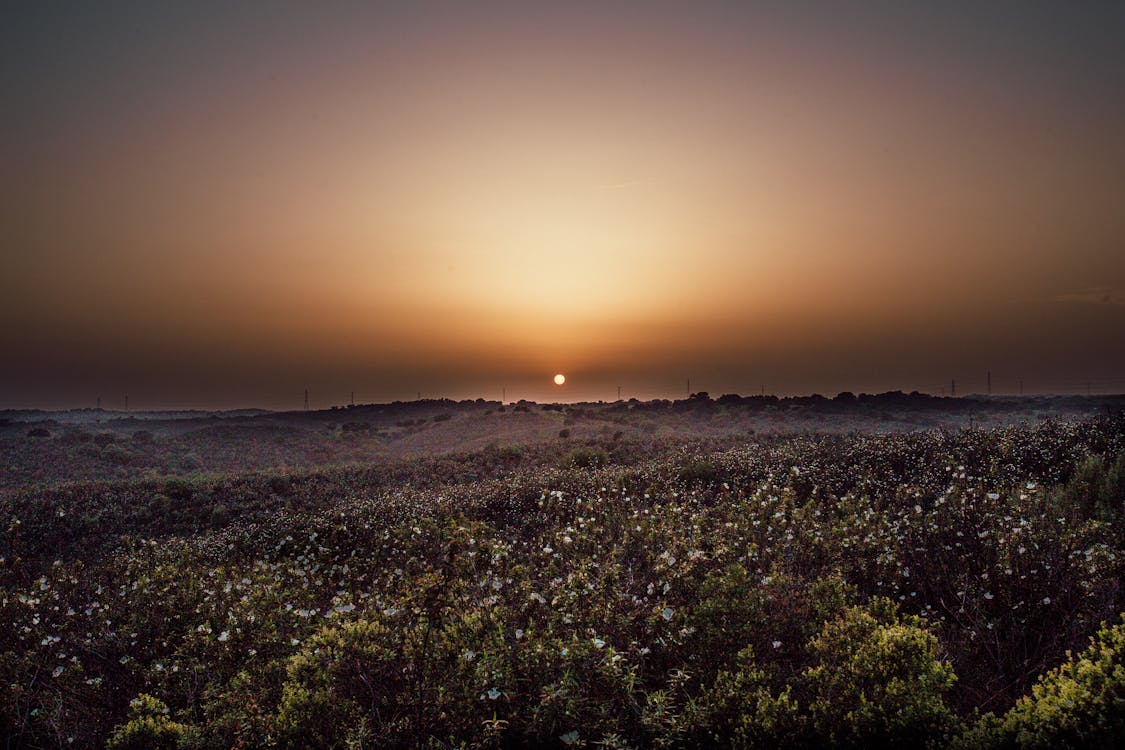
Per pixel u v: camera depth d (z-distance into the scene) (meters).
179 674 5.84
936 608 5.77
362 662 4.91
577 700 4.11
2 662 6.05
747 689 4.18
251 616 6.57
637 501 11.38
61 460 42.69
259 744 4.43
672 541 6.98
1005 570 5.54
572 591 5.54
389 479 24.70
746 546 7.09
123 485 22.98
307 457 51.69
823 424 53.91
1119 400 57.53
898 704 3.70
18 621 7.27
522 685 4.50
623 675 4.32
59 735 5.03
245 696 4.99
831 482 12.01
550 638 4.79
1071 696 3.34
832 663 4.35
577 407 76.38
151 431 60.50
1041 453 12.12
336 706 4.46
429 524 10.45
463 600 5.77
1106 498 8.30
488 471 25.59
